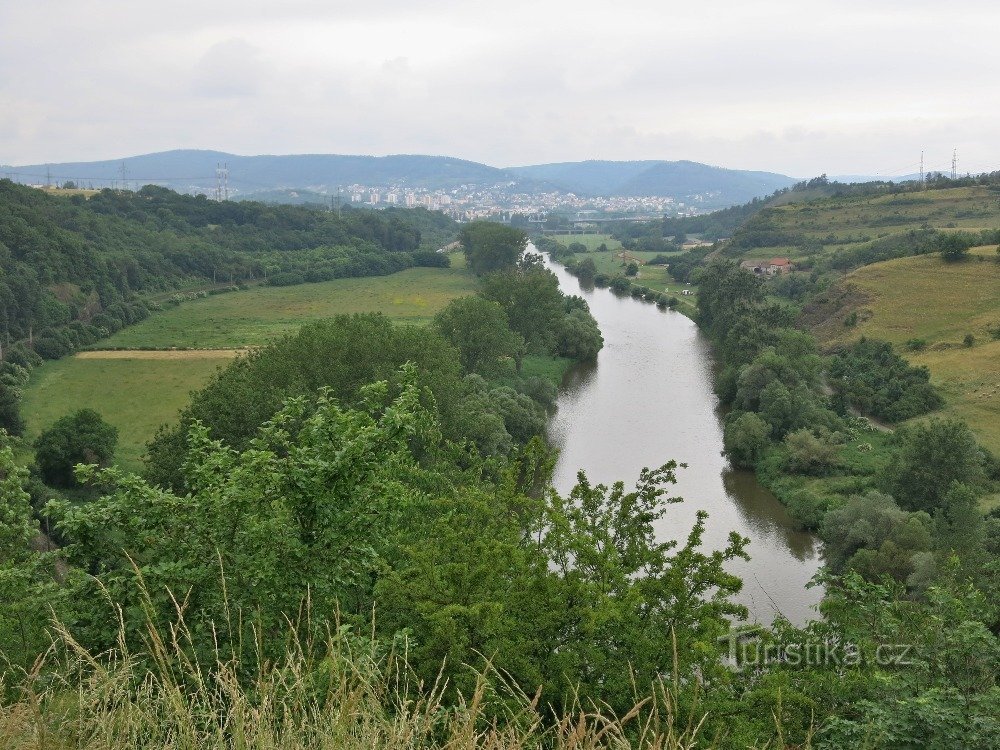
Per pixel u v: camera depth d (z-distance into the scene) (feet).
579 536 44.39
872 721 29.32
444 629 33.65
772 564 125.59
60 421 154.61
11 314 281.74
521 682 34.73
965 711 28.78
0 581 37.35
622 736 17.90
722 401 218.79
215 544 36.22
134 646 32.83
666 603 40.83
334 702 17.92
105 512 37.01
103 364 271.28
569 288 472.44
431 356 147.02
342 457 38.91
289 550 36.81
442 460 84.94
